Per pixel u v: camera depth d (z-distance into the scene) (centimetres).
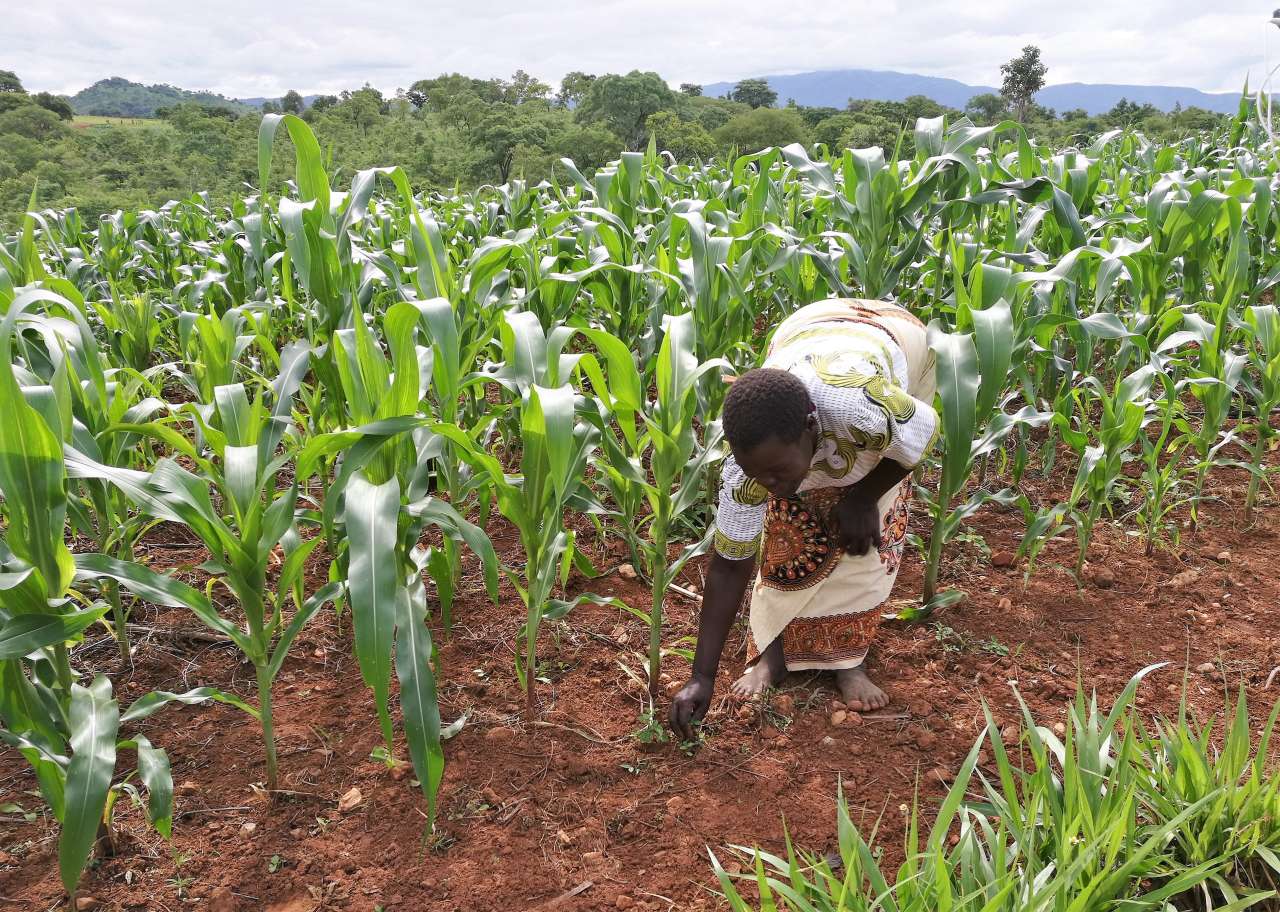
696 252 376
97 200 3850
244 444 244
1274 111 928
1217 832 207
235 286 610
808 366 224
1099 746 217
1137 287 450
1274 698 281
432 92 14600
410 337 229
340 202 396
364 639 204
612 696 298
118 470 211
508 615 344
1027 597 347
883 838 236
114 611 316
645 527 398
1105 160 877
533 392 229
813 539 268
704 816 246
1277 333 367
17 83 15450
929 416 231
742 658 316
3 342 178
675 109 10094
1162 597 342
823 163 489
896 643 322
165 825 217
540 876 228
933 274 495
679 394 260
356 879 228
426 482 283
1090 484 345
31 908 218
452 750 273
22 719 207
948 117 513
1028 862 186
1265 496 412
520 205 662
